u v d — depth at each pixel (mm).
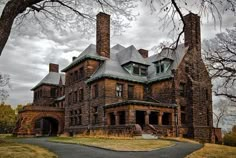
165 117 33219
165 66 34594
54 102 55250
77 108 38031
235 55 11305
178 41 8523
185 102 33281
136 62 36406
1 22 5621
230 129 37312
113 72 34469
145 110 28734
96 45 38031
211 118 34688
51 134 49781
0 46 5523
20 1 5863
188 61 33438
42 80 59031
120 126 28172
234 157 12555
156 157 12219
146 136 25609
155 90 35094
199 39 34094
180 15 7715
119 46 44719
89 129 34219
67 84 42188
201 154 13305
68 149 15789
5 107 75375
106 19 38219
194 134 31828
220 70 11273
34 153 12734
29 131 40000
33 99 61500
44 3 7586
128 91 35094
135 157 12203
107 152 14172
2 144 17172
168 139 24797
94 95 34875
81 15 8508
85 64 36656
